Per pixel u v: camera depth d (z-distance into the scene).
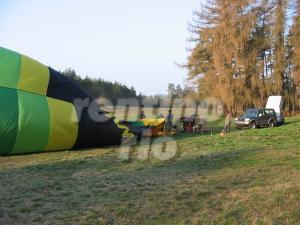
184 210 7.15
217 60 41.19
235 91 40.72
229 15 41.66
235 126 29.12
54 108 14.45
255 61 41.88
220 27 41.56
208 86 41.56
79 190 9.12
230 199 7.72
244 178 9.76
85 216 7.07
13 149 13.48
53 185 9.70
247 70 41.44
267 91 42.50
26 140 13.55
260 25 43.75
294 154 13.33
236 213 6.78
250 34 42.53
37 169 11.96
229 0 41.59
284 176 9.70
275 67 42.88
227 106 40.03
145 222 6.60
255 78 41.44
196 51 44.16
